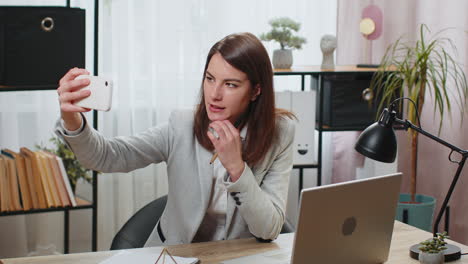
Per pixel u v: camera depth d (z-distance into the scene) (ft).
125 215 11.27
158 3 10.87
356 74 10.77
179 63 11.20
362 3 11.68
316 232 5.04
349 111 10.83
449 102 11.57
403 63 10.50
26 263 5.61
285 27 10.64
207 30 11.19
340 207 5.13
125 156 6.65
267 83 6.36
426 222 10.71
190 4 11.05
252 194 5.95
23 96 10.57
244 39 6.14
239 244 6.21
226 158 5.91
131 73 11.04
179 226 6.88
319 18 11.83
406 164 12.38
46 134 10.71
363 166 12.09
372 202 5.39
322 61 10.93
